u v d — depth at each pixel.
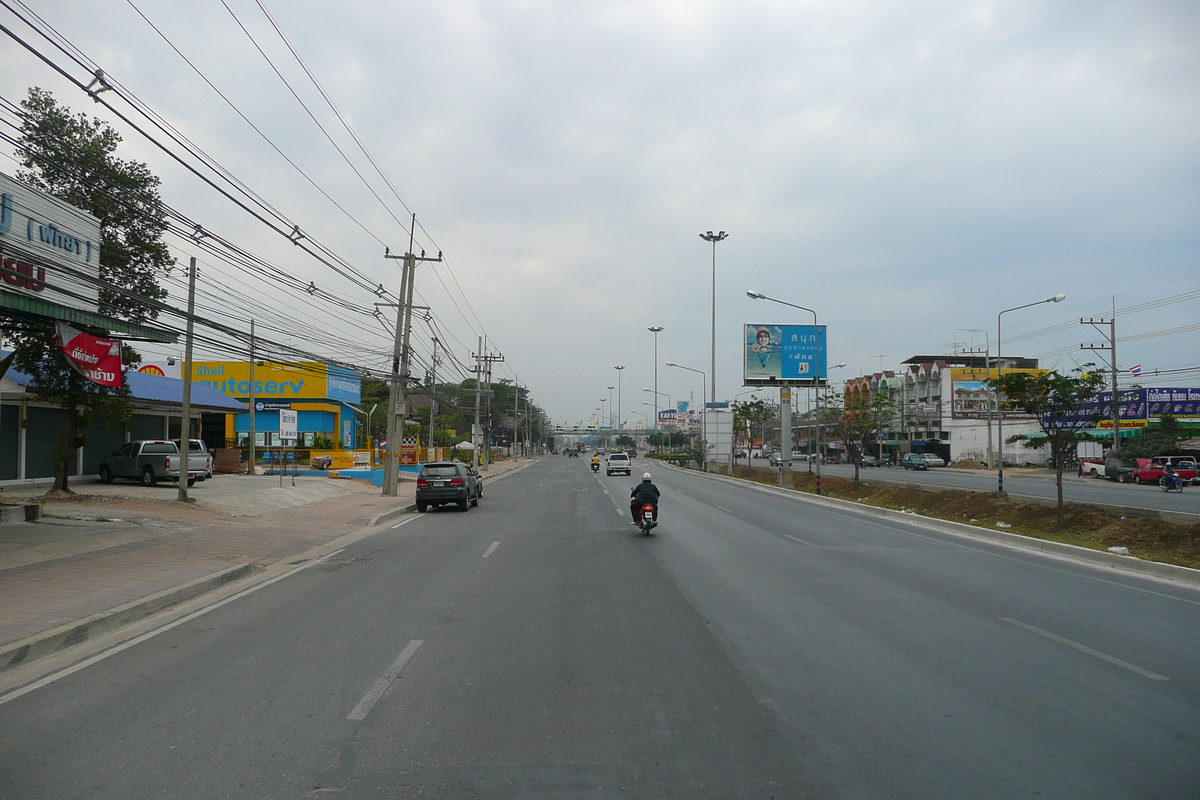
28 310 14.06
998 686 6.57
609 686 6.57
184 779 4.70
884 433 81.31
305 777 4.73
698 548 15.88
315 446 44.56
